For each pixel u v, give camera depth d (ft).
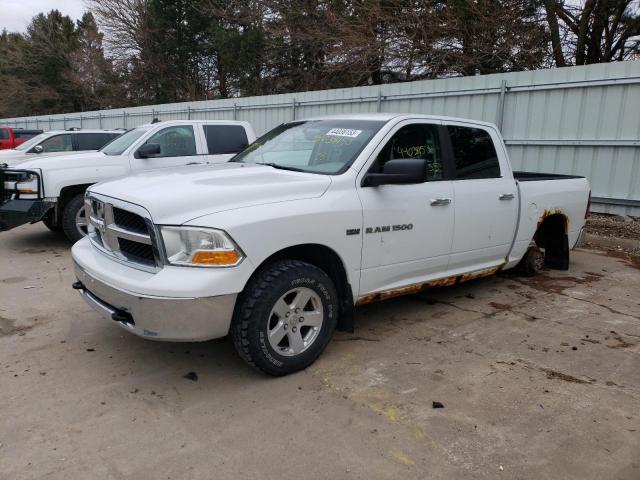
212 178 12.71
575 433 10.12
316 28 66.03
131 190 11.89
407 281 14.73
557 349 14.01
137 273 11.10
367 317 16.15
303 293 12.04
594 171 30.30
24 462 8.99
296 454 9.35
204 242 10.55
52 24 141.49
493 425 10.34
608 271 22.09
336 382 11.94
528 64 48.62
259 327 11.30
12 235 28.25
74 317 15.62
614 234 27.48
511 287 19.54
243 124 30.42
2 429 9.91
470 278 17.11
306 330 12.55
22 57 137.59
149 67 107.45
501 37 48.57
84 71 131.23
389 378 12.17
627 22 45.98
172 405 10.89
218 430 10.03
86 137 39.99
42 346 13.61
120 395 11.25
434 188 14.89
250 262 10.94
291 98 46.50
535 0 47.16
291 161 14.70
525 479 8.80
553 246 21.74
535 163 32.58
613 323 16.01
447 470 8.98
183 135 27.96
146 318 10.61
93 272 11.78
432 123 15.47
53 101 138.10
